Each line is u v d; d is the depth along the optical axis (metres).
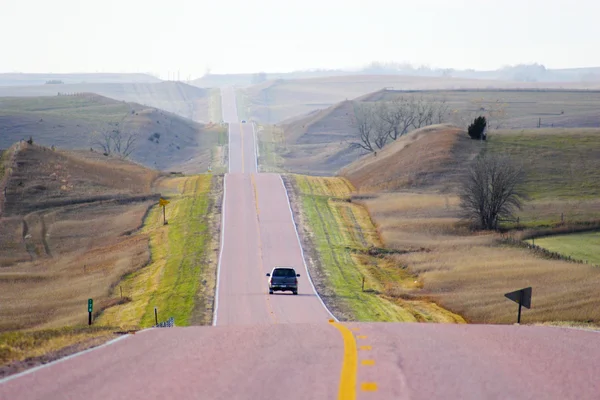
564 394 16.52
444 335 27.45
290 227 131.00
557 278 87.88
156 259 109.81
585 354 22.52
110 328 37.53
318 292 86.31
